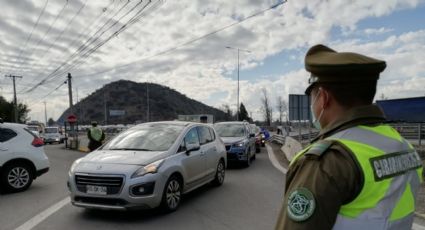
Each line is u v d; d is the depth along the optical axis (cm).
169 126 827
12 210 713
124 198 615
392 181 138
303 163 141
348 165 132
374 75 144
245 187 936
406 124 1797
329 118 154
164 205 662
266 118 7056
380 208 132
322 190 128
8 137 919
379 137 144
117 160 661
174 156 718
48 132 4341
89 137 1491
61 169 1384
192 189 784
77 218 645
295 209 132
